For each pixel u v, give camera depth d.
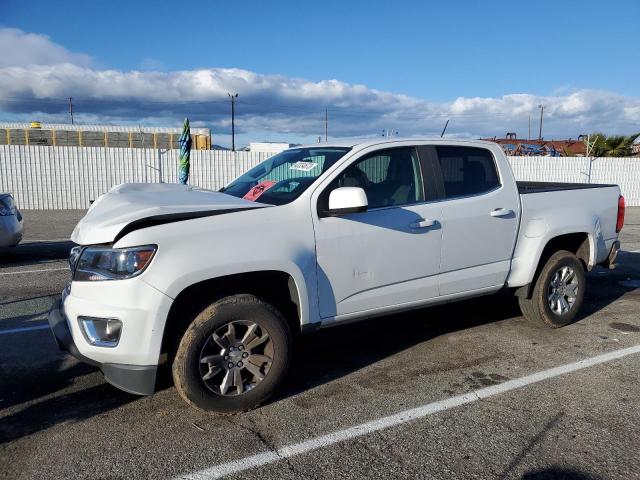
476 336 5.30
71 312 3.48
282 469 3.03
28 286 7.45
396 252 4.27
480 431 3.45
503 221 4.93
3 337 5.27
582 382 4.20
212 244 3.50
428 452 3.21
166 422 3.58
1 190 18.75
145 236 3.35
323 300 3.97
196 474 2.99
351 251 4.06
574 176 23.75
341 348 5.00
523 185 6.65
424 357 4.76
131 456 3.17
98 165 19.50
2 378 4.30
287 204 3.89
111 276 3.36
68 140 32.91
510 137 42.72
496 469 3.03
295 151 4.89
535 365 4.56
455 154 4.82
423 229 4.40
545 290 5.33
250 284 3.88
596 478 2.94
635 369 4.46
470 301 6.57
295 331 4.05
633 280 7.97
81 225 3.74
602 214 5.81
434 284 4.55
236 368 3.64
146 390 3.45
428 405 3.82
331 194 3.82
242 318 3.60
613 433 3.42
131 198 3.98
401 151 4.54
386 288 4.29
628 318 5.95
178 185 4.94
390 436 3.39
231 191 4.76
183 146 14.90
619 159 24.05
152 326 3.33
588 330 5.50
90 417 3.65
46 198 19.17
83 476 2.96
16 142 32.38
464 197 4.74
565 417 3.63
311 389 4.10
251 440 3.35
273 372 3.72
